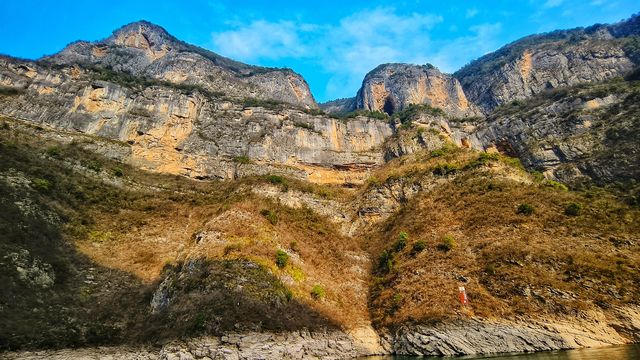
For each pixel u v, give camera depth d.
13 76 75.94
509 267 37.56
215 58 136.00
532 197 48.84
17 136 60.06
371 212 64.88
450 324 33.72
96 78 83.31
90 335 32.72
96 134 71.69
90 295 38.03
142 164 70.38
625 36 147.00
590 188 72.94
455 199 55.34
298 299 38.41
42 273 36.38
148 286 41.91
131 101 78.94
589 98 92.19
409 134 90.50
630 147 75.38
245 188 65.56
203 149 78.31
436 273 40.88
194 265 39.50
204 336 30.45
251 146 83.12
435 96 143.62
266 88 123.44
